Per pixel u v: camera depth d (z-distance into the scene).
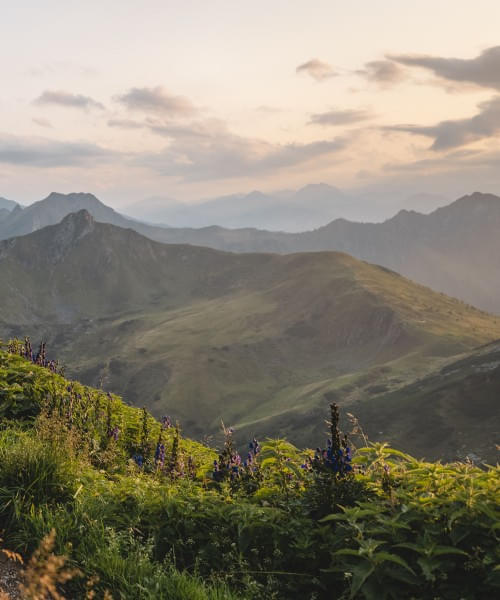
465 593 4.25
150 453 9.17
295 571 5.00
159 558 5.06
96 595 4.09
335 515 4.94
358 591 4.40
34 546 4.51
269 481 6.61
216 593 4.32
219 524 5.53
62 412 8.76
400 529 4.85
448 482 5.33
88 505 5.27
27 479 5.31
